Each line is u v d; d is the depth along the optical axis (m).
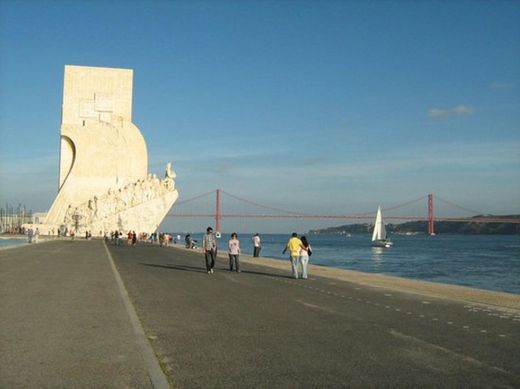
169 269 26.77
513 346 9.35
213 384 6.79
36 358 7.83
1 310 12.09
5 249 44.94
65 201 107.50
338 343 9.34
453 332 10.60
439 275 40.56
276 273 26.56
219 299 15.23
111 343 8.88
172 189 106.31
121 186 109.81
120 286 17.53
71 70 110.81
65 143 110.69
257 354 8.40
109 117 111.25
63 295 14.86
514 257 68.00
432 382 7.04
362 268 47.47
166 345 8.97
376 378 7.18
